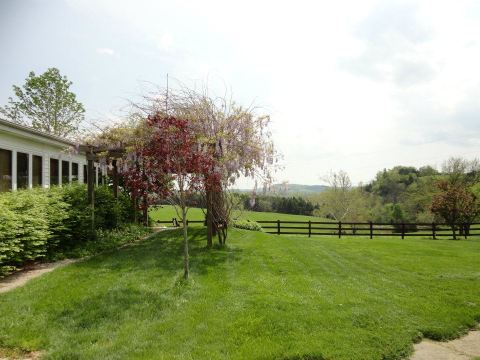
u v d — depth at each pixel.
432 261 11.64
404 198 48.34
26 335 4.85
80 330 5.03
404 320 5.72
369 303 6.42
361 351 4.60
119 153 12.09
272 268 9.09
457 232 24.62
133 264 8.95
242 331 5.05
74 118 29.16
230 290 6.93
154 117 7.71
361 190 48.16
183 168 7.83
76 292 6.47
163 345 4.62
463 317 6.01
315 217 43.94
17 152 11.91
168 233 14.74
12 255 7.69
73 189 12.39
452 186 25.56
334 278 8.45
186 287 7.04
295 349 4.56
